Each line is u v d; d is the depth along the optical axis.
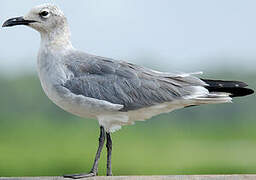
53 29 10.09
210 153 23.83
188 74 10.26
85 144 23.59
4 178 9.19
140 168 20.22
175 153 23.83
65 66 9.95
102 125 9.98
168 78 10.19
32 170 19.48
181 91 10.09
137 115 10.15
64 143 23.39
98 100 9.80
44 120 26.19
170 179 9.14
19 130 25.39
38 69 10.09
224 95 10.20
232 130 27.78
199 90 10.14
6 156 20.97
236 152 23.66
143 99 10.00
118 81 10.01
